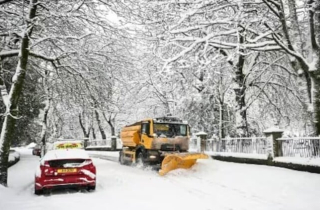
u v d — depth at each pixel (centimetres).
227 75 2119
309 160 1130
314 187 900
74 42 1402
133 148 1791
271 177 1068
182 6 1477
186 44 1670
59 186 925
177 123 1563
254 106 2530
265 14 1463
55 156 972
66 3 1291
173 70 1460
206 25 1433
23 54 1150
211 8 1447
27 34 1132
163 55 1777
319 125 1291
